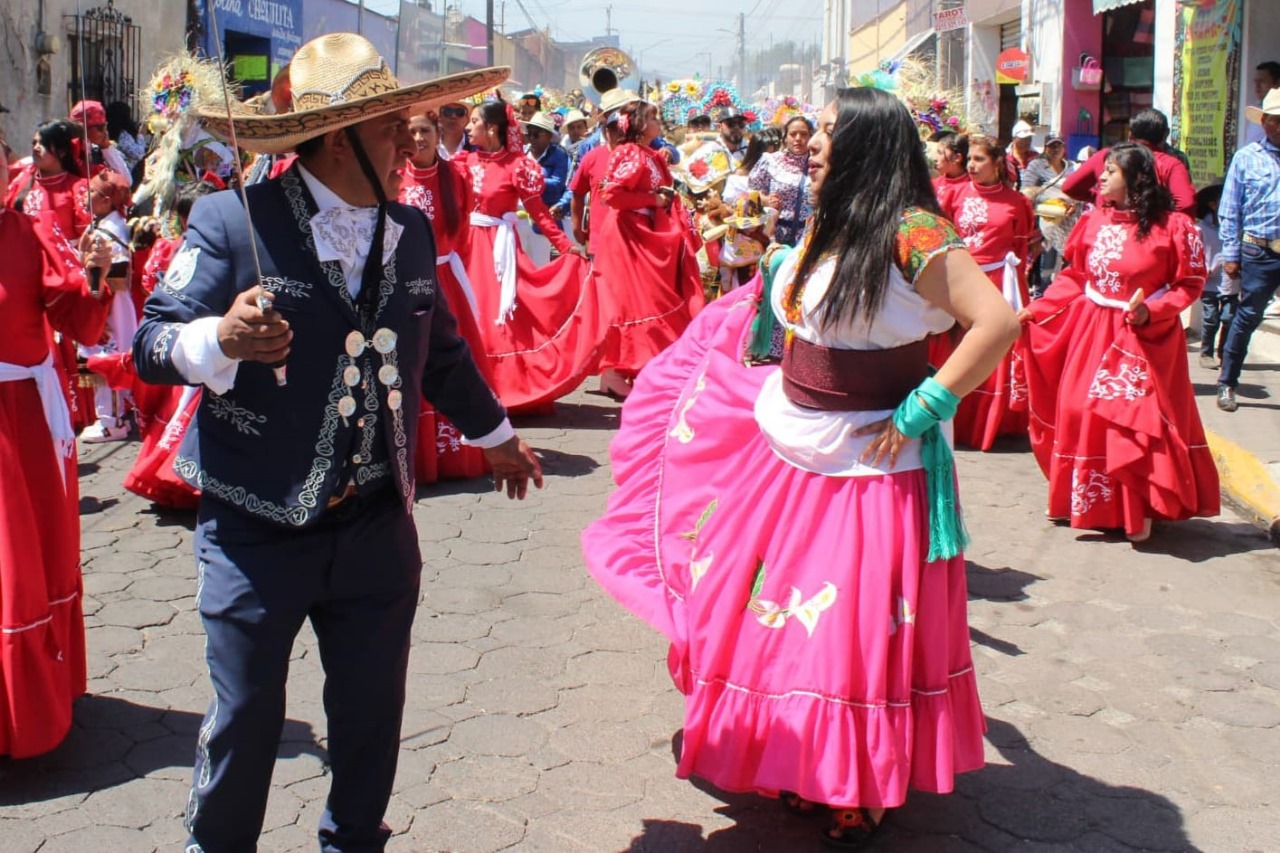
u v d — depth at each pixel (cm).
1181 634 511
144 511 655
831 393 339
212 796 289
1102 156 815
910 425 328
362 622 299
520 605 529
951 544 338
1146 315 593
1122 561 597
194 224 282
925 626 337
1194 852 360
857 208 330
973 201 795
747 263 981
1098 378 608
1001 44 2156
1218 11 1201
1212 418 862
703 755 344
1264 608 541
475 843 358
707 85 2069
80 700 440
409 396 298
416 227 304
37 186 809
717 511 355
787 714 333
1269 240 844
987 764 406
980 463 784
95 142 828
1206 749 419
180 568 572
